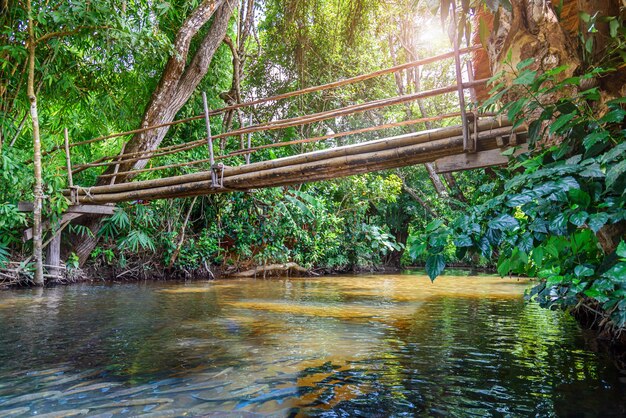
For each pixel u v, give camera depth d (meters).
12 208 6.18
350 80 4.17
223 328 3.13
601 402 1.67
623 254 1.79
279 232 9.56
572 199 1.84
